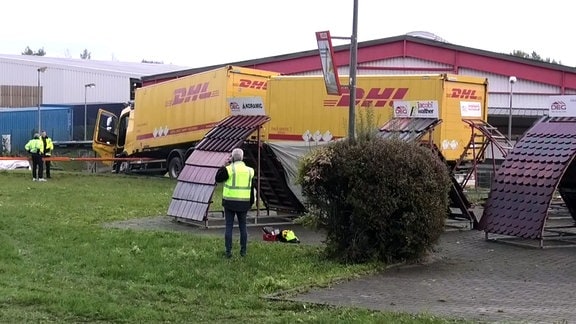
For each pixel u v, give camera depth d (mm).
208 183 16031
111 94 65312
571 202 17016
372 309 8422
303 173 11891
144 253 12117
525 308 8516
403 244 11539
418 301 8938
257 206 17156
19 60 67250
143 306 8414
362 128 12094
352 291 9594
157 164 33594
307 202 11969
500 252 13070
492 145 21844
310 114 23016
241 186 11953
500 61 39594
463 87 21016
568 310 8406
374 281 10312
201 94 28250
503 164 14781
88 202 20547
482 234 15398
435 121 15922
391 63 40344
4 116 48906
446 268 11438
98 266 11016
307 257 11922
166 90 31359
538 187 13805
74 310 8008
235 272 10633
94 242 13172
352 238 11578
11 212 17375
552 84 39062
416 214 11422
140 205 20156
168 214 16922
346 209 11625
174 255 11930
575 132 14164
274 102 23859
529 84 39438
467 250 13281
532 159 14320
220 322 7730
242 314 8133
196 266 11062
